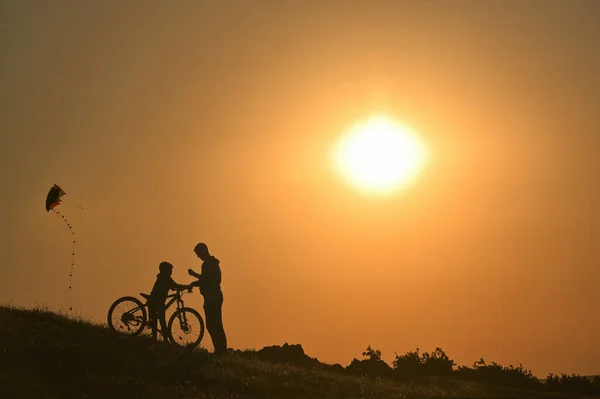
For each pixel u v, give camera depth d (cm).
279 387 1827
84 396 1698
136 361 1931
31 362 1825
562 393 1891
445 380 2092
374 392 1788
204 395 1725
